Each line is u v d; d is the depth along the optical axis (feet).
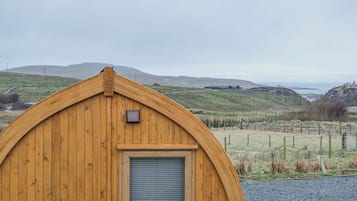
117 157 27.50
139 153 27.50
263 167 82.84
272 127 174.09
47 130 27.22
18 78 363.76
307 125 180.86
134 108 27.55
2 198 26.91
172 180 27.76
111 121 27.48
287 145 115.44
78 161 27.32
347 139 127.85
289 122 195.62
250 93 396.37
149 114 27.61
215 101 334.44
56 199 27.17
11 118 141.28
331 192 64.23
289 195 62.03
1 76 366.22
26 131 26.94
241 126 175.22
